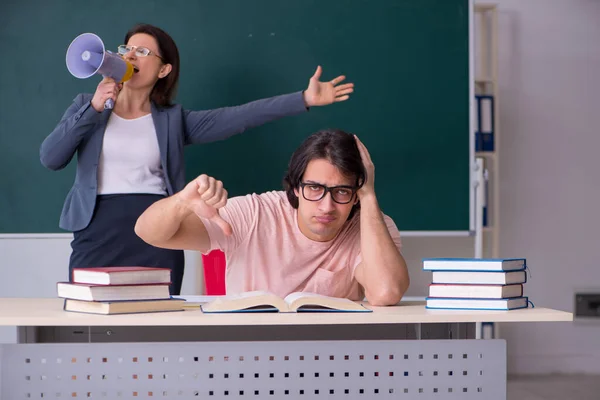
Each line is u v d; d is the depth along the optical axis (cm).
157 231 168
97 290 146
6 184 357
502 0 454
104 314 146
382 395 146
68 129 277
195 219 183
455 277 162
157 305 152
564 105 460
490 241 436
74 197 289
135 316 142
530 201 457
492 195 441
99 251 286
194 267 335
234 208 190
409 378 147
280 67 370
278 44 369
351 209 191
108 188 287
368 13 373
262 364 144
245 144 367
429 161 377
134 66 284
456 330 171
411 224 376
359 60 373
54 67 359
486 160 440
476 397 148
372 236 177
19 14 358
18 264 346
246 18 367
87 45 262
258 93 369
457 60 378
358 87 373
